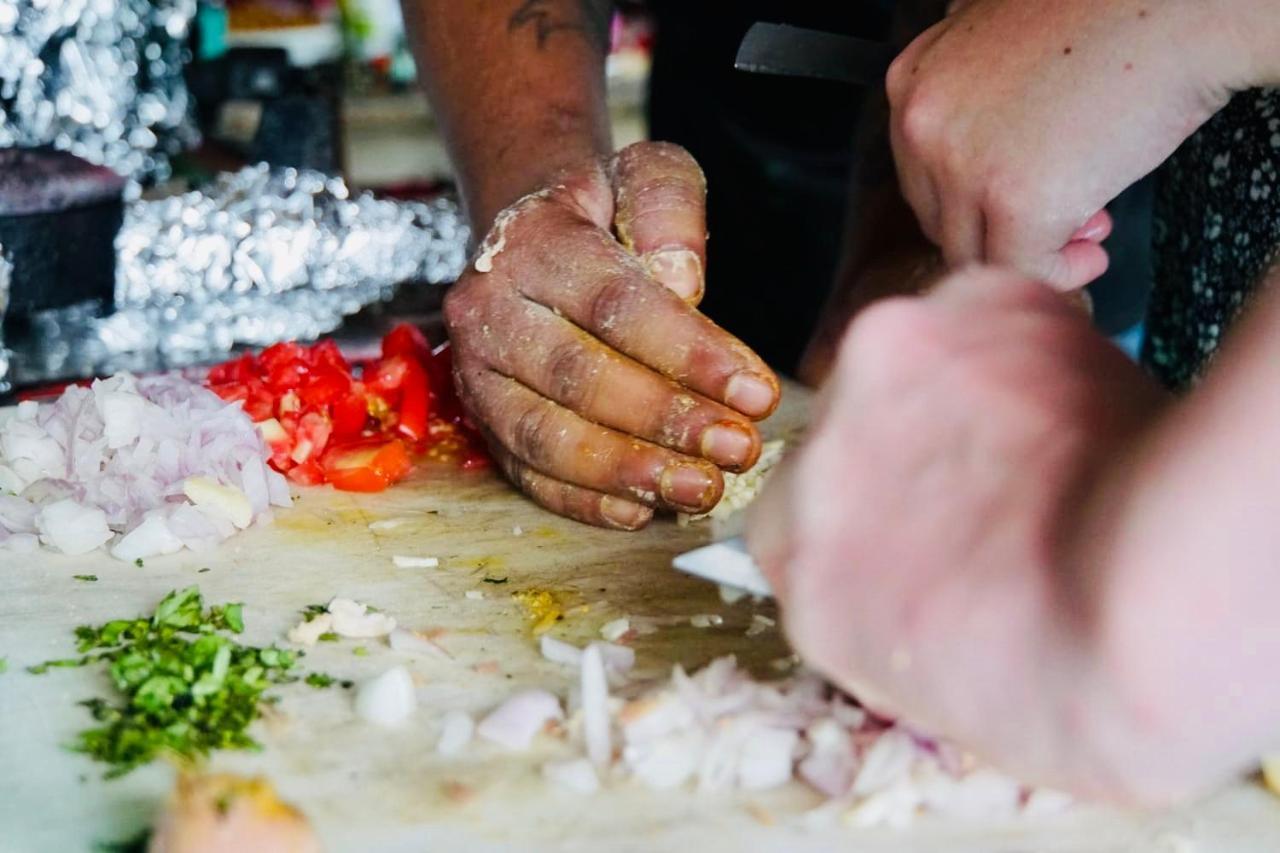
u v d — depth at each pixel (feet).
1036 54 3.06
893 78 3.40
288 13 10.78
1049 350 2.22
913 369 2.22
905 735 2.41
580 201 4.02
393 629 3.05
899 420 2.18
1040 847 2.31
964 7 3.34
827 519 2.17
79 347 4.90
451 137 4.83
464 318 3.91
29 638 3.01
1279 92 3.54
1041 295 2.36
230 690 2.74
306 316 5.32
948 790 2.36
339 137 7.81
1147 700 1.77
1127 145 3.02
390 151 9.96
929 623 2.02
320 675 2.85
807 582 2.17
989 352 2.22
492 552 3.56
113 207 5.07
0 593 3.25
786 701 2.57
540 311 3.78
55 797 2.40
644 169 4.04
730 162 6.89
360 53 10.57
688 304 3.66
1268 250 3.67
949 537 2.05
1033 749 1.96
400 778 2.48
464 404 4.02
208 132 7.73
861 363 2.24
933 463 2.12
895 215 4.91
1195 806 2.40
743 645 3.03
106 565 3.43
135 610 3.18
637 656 2.97
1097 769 1.90
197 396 3.95
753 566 2.81
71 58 5.40
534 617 3.17
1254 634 1.72
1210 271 3.98
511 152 4.56
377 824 2.35
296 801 2.40
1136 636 1.75
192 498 3.60
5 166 4.79
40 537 3.52
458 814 2.38
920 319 2.28
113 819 2.34
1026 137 3.06
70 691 2.77
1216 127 3.80
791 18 6.57
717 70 6.79
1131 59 2.94
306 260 5.65
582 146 4.51
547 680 2.86
